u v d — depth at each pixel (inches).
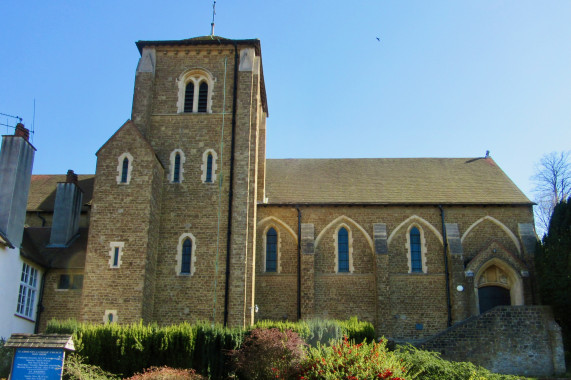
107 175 1147.9
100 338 862.5
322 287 1286.9
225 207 1189.1
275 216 1334.9
